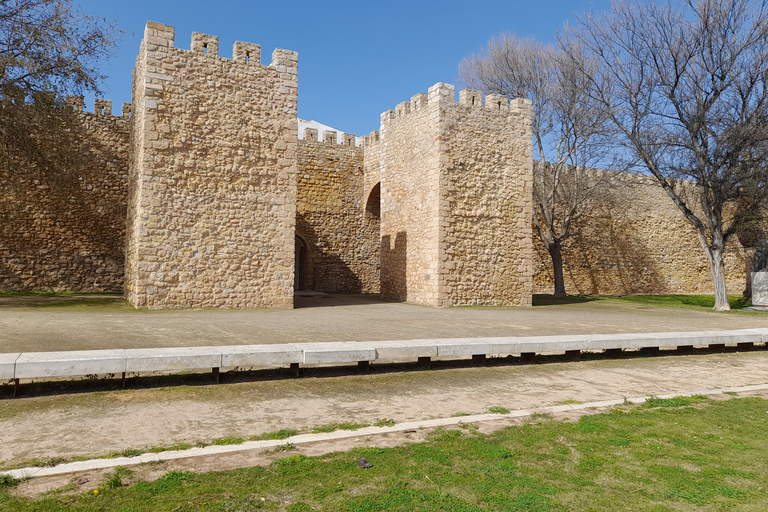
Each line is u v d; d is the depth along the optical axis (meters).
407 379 6.54
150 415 4.68
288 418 4.71
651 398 5.70
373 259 26.08
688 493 3.23
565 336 8.31
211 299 14.26
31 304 13.35
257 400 5.32
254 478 3.28
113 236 19.97
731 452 4.02
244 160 14.88
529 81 23.69
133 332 8.41
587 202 27.58
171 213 13.86
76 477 3.26
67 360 5.14
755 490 3.30
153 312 12.59
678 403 5.52
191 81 14.26
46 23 14.62
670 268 30.42
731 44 17.62
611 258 28.44
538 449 3.99
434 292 17.61
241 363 5.89
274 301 15.08
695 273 31.34
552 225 24.62
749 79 17.59
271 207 15.20
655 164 19.36
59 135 17.69
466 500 3.07
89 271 19.48
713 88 18.09
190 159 14.16
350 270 25.44
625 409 5.27
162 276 13.68
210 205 14.38
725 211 21.69
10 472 3.25
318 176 24.92
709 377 7.23
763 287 19.86
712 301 24.16
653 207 29.97
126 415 4.66
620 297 25.30
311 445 3.97
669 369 7.74
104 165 19.91
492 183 18.75
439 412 5.05
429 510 2.92
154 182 13.68
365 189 25.77
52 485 3.13
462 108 18.36
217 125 14.55
